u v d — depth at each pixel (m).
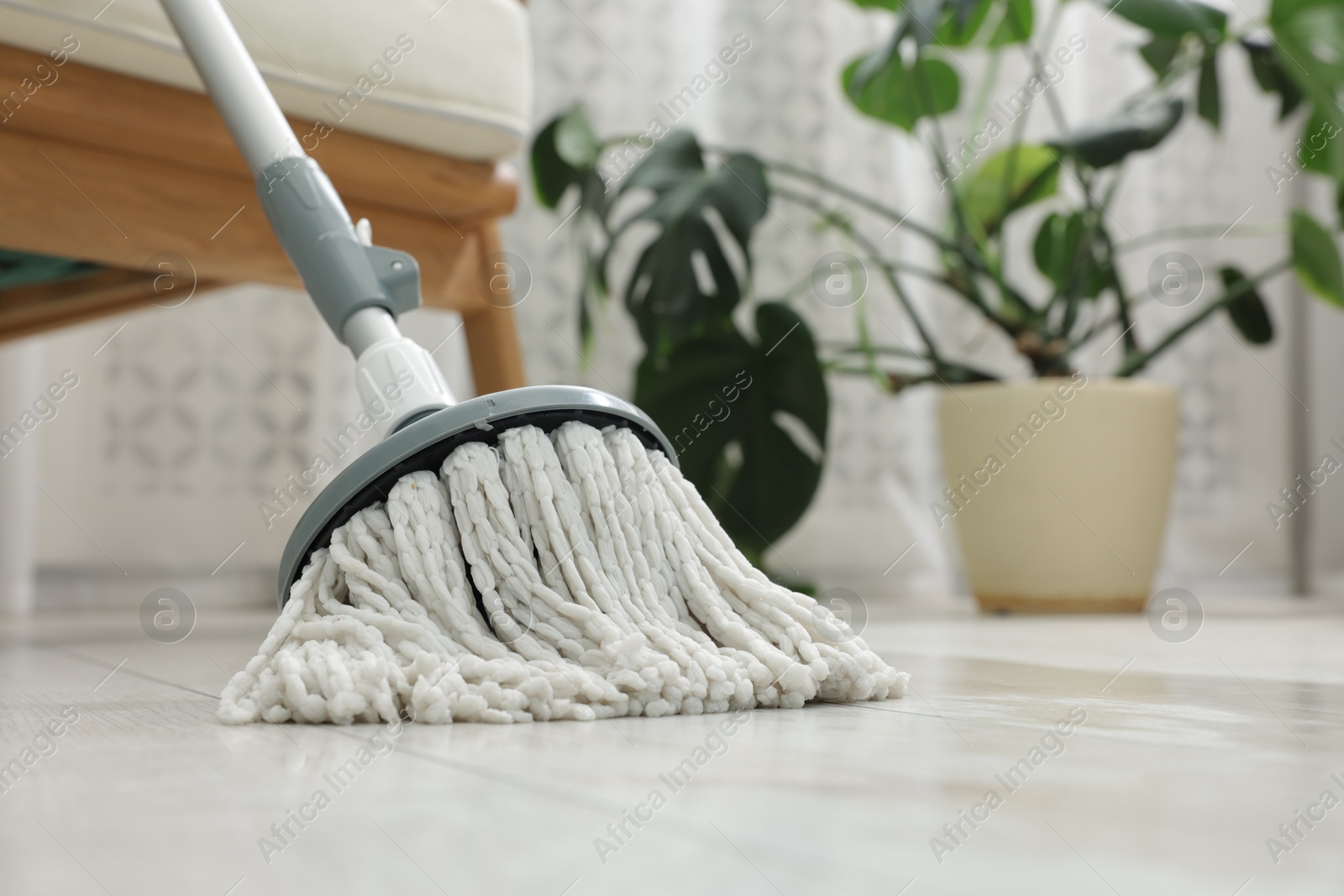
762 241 2.35
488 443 1.29
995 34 2.24
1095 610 2.00
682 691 1.23
